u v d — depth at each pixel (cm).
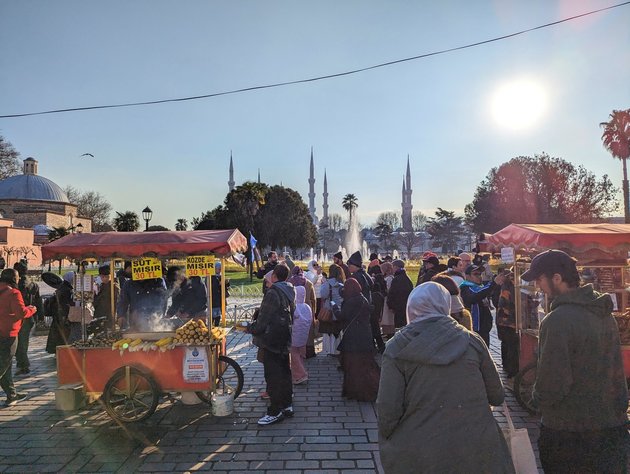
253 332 561
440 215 9988
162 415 579
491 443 233
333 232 11975
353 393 634
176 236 586
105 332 641
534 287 609
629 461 267
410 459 232
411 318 265
